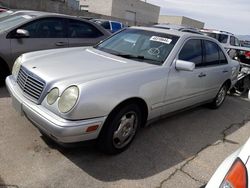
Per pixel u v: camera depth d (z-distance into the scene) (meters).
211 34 13.61
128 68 3.56
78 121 2.87
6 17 5.94
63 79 3.07
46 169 3.04
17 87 3.53
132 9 43.59
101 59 3.85
